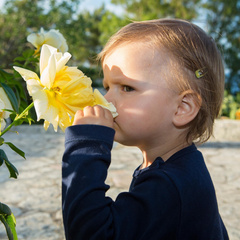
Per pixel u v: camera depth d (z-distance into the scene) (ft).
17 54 44.75
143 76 3.04
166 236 2.71
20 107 3.32
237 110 35.45
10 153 20.38
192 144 3.34
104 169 2.72
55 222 10.45
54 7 41.32
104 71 3.24
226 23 54.80
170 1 55.72
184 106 3.18
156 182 2.78
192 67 3.22
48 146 23.27
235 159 20.27
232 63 54.03
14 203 11.93
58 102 2.46
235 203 12.49
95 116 2.81
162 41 3.18
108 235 2.60
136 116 3.00
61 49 3.90
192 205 2.79
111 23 47.24
